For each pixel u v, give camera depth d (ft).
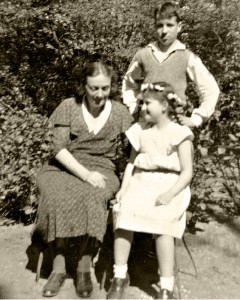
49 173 11.71
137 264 12.50
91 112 11.85
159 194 10.73
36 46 20.35
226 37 17.20
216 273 12.11
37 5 20.76
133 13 17.88
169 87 11.14
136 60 12.84
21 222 15.01
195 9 17.25
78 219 10.68
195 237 14.08
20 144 14.64
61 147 11.59
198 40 17.17
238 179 16.72
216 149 15.10
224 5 18.04
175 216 10.49
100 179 11.14
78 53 18.95
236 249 13.43
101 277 11.70
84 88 11.75
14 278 11.56
